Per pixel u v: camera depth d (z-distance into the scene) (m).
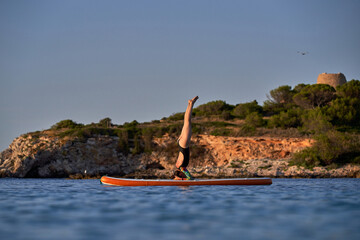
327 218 8.73
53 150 47.56
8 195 14.51
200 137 51.94
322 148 42.53
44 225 7.88
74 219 8.57
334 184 22.91
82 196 13.77
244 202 11.70
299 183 24.64
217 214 9.27
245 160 46.47
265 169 42.53
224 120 66.00
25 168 46.00
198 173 43.50
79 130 51.31
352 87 64.44
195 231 7.24
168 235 6.89
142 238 6.64
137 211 9.75
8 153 51.09
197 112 73.12
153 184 18.34
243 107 71.12
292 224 7.98
